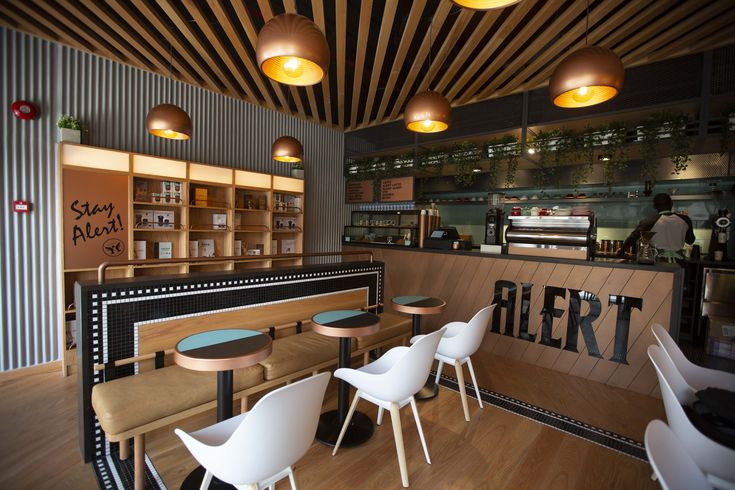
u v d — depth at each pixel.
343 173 7.71
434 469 2.28
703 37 3.70
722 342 4.38
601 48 2.19
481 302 4.68
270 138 6.36
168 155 5.03
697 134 3.93
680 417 1.57
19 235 3.88
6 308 3.84
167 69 4.75
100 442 2.34
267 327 3.36
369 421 2.78
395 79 4.80
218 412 2.19
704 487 1.13
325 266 3.90
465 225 7.42
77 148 3.89
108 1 3.20
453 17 4.44
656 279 3.47
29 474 2.17
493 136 5.53
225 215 5.38
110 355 2.45
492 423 2.84
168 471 2.21
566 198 6.18
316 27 1.88
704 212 5.32
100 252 4.05
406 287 5.58
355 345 3.36
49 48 4.02
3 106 3.78
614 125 4.38
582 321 3.88
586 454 2.47
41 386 3.42
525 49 4.05
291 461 1.50
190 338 2.25
